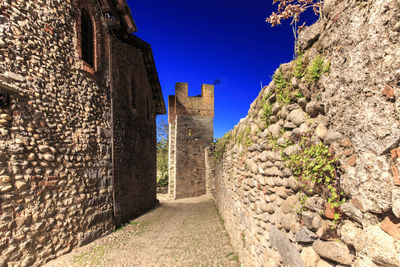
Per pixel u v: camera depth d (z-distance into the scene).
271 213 2.60
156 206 11.61
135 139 8.88
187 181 16.36
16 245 3.73
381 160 1.09
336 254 1.38
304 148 1.82
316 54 1.69
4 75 3.75
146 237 5.95
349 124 1.33
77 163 5.12
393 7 1.04
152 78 11.85
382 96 1.10
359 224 1.27
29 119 4.14
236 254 4.69
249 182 3.62
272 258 2.53
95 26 6.09
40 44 4.45
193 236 6.09
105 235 5.80
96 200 5.61
